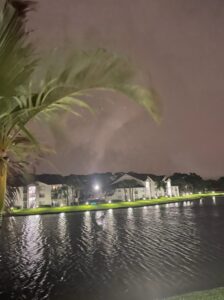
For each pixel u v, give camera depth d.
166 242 25.06
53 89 2.77
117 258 19.75
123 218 45.44
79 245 25.31
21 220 45.69
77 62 2.70
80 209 61.25
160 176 112.19
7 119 2.86
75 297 12.84
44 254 22.28
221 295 7.46
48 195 74.94
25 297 13.24
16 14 2.66
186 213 51.00
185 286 13.23
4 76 2.62
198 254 19.72
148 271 16.06
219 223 36.75
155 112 2.72
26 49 2.68
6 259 20.84
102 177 100.06
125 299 12.21
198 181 135.25
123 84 2.70
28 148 3.43
